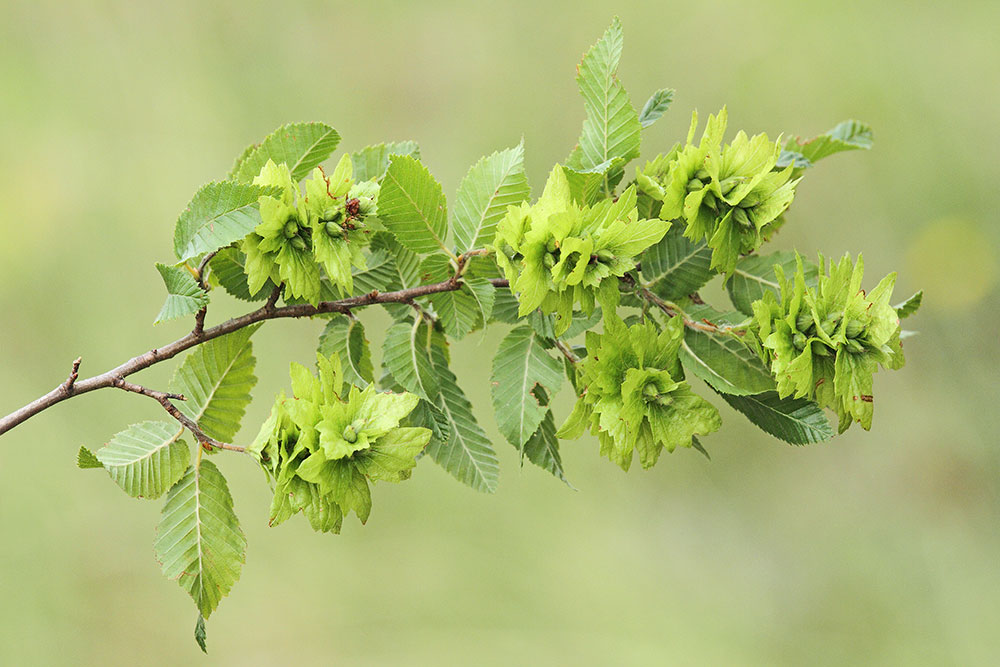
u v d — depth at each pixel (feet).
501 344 4.75
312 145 4.76
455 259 4.73
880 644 7.89
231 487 8.25
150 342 9.11
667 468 8.71
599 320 4.75
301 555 8.28
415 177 4.71
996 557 8.08
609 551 8.34
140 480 4.70
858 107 9.51
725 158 4.67
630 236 4.62
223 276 4.74
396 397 4.64
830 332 4.63
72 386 4.70
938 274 9.00
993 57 9.34
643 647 7.86
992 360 8.71
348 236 4.66
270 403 8.32
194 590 4.69
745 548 8.38
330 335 4.77
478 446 4.76
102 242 9.44
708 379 4.69
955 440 8.54
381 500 8.42
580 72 4.75
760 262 4.79
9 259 9.11
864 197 9.27
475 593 8.21
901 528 8.34
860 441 8.68
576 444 8.67
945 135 9.30
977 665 7.69
